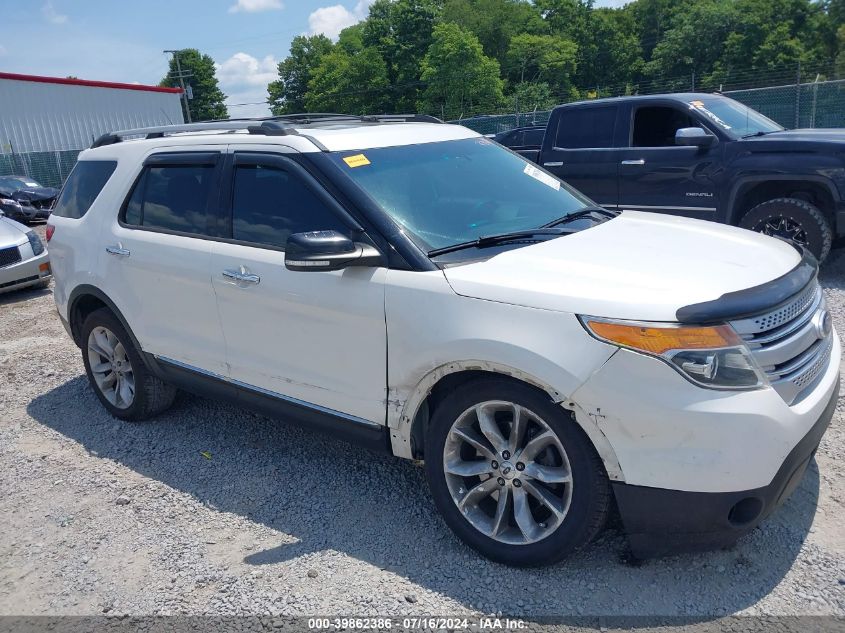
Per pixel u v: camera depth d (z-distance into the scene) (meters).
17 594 3.11
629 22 90.94
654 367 2.55
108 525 3.60
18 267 9.20
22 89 29.14
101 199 4.70
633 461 2.61
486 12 82.44
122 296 4.46
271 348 3.67
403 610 2.80
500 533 2.99
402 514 3.51
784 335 2.73
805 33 71.19
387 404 3.23
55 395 5.57
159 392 4.73
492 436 2.94
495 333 2.80
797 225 7.11
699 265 2.98
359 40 91.75
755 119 8.18
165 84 98.88
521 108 61.34
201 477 4.04
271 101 98.25
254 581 3.05
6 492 4.03
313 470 4.04
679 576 2.88
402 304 3.07
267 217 3.68
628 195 8.25
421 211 3.43
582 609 2.73
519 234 3.44
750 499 2.59
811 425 2.73
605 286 2.77
